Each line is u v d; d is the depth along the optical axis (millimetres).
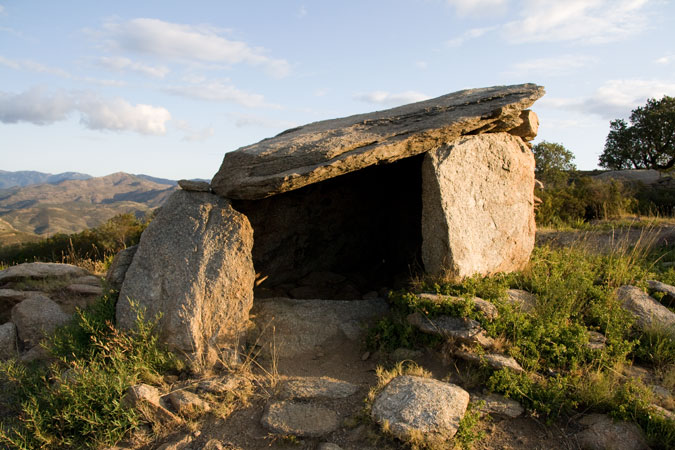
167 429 4086
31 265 7664
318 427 3951
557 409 4016
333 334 5754
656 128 29781
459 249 5875
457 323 4910
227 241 5535
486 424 3932
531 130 7043
